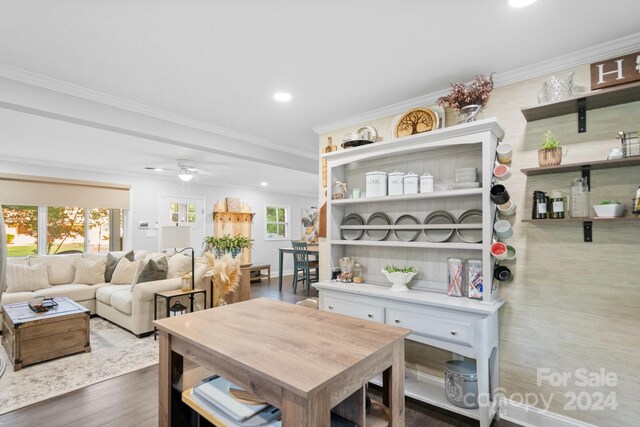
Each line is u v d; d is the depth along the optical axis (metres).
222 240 6.95
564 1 1.59
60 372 3.03
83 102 2.64
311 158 4.99
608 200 1.96
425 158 2.75
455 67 2.26
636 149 1.85
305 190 9.46
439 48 2.02
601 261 2.00
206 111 3.10
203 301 4.49
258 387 1.13
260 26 1.81
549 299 2.15
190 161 5.21
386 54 2.09
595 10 1.65
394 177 2.68
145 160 5.20
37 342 3.20
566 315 2.10
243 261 8.28
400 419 1.39
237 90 2.63
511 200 2.29
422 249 2.70
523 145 2.27
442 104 2.49
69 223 5.88
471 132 2.21
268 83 2.50
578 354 2.06
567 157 2.11
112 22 1.77
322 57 2.13
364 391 1.22
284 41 1.95
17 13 1.68
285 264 9.62
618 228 1.95
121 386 2.78
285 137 3.99
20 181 5.11
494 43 1.96
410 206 2.80
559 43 1.96
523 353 2.24
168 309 3.85
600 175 2.00
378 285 2.83
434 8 1.65
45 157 4.96
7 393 2.66
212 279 4.38
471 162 2.51
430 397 2.36
